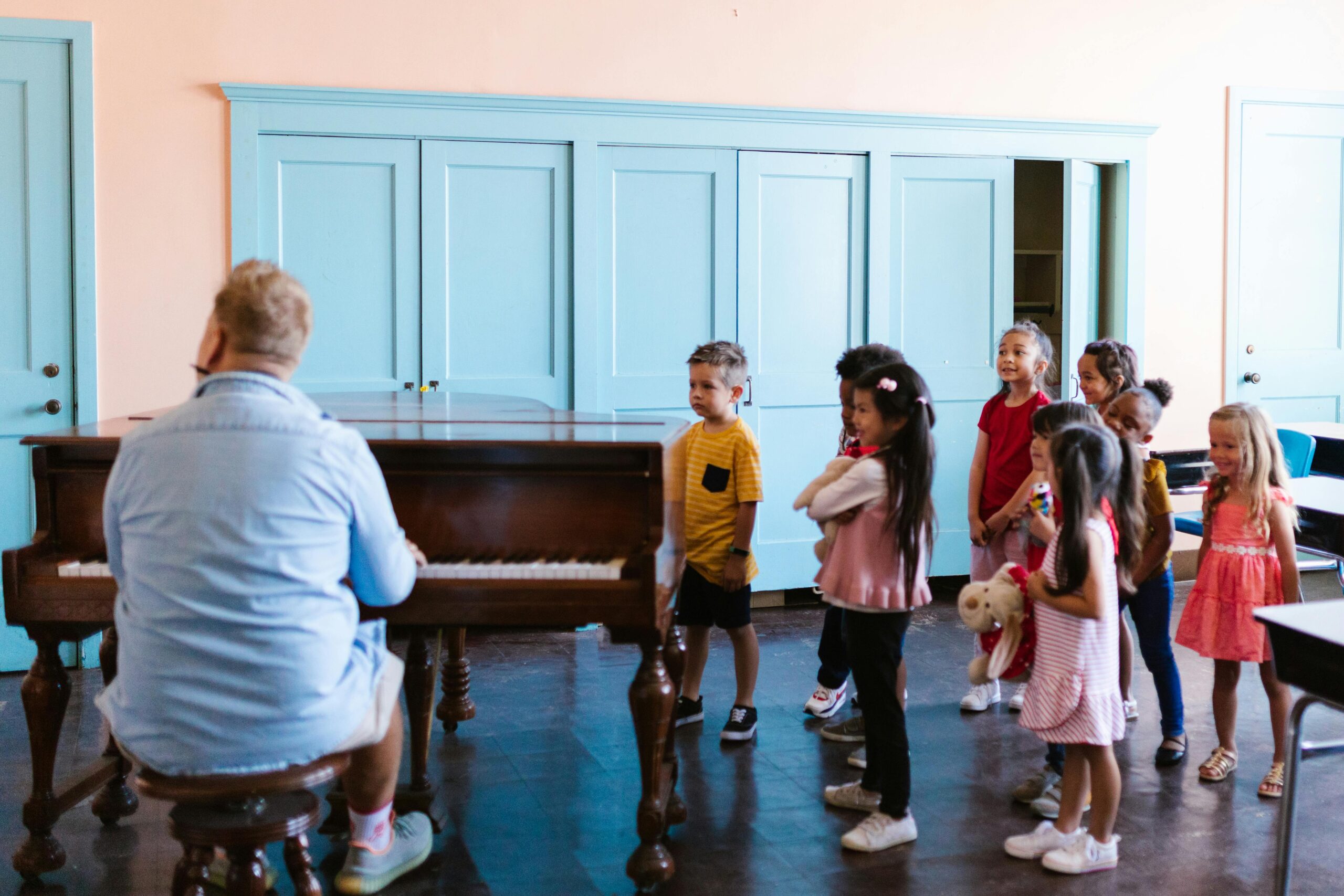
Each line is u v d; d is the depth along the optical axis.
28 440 2.21
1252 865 2.50
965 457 5.19
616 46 4.64
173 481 1.77
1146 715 3.49
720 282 4.82
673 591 2.33
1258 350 5.55
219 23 4.25
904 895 2.38
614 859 2.56
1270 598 2.87
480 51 4.51
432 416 2.77
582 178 4.61
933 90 5.02
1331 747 2.48
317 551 1.81
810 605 5.03
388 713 2.03
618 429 2.44
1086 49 5.20
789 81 4.85
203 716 1.77
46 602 2.20
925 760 3.16
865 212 4.96
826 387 4.98
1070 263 5.24
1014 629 2.54
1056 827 2.54
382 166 4.44
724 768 3.10
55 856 2.45
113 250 4.19
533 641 4.46
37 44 4.05
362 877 2.31
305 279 4.41
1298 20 5.47
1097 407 3.33
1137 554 2.66
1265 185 5.50
